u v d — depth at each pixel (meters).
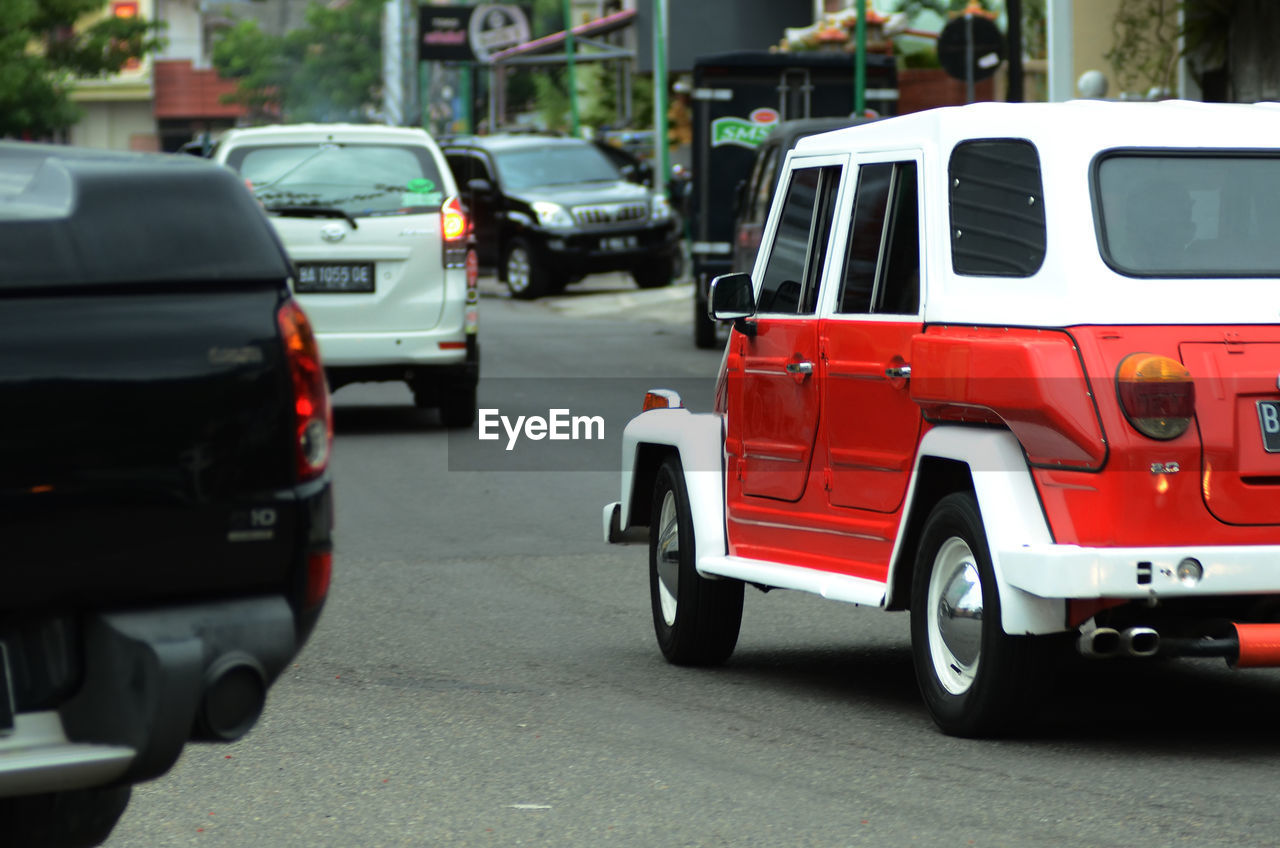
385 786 10.88
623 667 14.34
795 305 13.73
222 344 7.68
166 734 7.40
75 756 7.31
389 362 27.97
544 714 12.70
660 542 14.88
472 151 58.19
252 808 10.45
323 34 141.50
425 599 17.16
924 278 12.29
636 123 92.19
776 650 15.04
